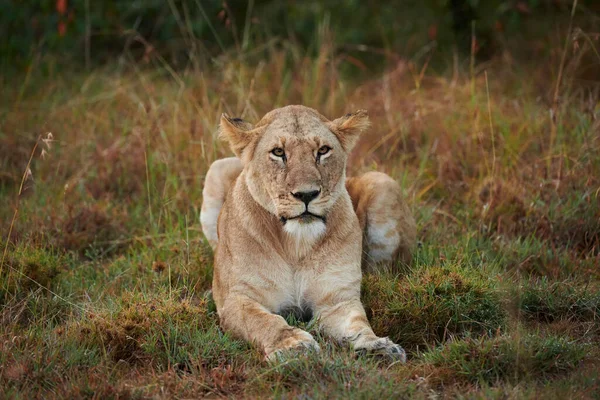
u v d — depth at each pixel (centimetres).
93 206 1190
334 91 1529
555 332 824
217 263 906
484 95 1491
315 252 862
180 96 1465
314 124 846
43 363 735
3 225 1105
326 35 1770
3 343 775
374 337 772
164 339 788
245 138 865
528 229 1092
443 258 961
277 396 668
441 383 709
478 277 887
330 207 848
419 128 1381
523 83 1529
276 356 739
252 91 1470
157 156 1274
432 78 1596
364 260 980
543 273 988
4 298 908
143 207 1228
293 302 877
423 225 1100
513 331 768
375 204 969
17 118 1486
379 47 1897
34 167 1346
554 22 1744
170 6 1817
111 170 1300
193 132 1320
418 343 820
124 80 1591
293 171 811
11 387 701
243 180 898
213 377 719
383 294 877
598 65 1484
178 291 926
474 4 1780
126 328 806
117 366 762
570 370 720
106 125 1446
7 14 1806
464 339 785
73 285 971
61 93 1617
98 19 1825
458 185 1220
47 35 1786
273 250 863
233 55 1742
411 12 1938
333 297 860
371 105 1475
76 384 696
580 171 1155
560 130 1245
